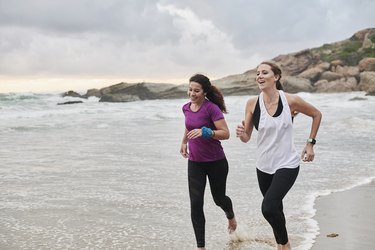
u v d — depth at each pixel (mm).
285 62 69750
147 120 20828
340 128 16203
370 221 5598
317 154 10672
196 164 4746
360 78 59750
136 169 8836
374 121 17484
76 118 21625
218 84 63312
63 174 8320
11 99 44844
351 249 4648
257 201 6547
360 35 77750
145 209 6117
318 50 75688
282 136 4059
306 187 7434
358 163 9539
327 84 60531
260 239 4980
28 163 9383
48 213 5879
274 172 4082
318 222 5562
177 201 6539
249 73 67375
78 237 4996
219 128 4664
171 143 12695
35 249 4629
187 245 4801
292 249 4637
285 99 4098
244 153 10820
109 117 22453
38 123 18594
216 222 5566
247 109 4297
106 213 5906
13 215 5781
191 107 4848
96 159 9938
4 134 14633
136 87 62188
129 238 4988
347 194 6977
